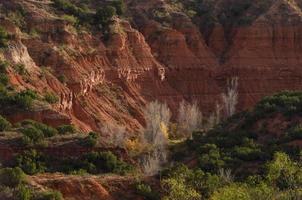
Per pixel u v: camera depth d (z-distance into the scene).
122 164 90.31
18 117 101.19
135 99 133.75
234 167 88.50
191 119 124.19
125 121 126.38
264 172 84.19
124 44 138.25
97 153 90.06
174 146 105.56
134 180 84.75
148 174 87.81
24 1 131.75
